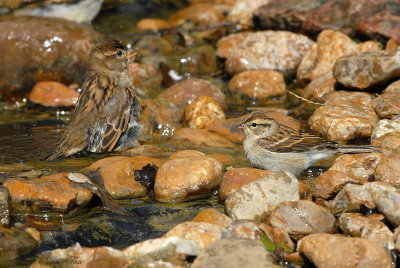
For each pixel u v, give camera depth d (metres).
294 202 7.49
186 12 20.23
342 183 8.23
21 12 17.00
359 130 10.95
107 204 8.55
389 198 7.15
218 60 17.62
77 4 17.66
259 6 18.73
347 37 14.83
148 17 20.77
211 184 8.95
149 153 11.17
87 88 11.75
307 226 7.34
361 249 6.34
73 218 8.22
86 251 6.55
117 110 11.57
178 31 19.06
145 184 9.27
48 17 16.19
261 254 6.47
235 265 6.30
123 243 7.55
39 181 8.42
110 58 11.88
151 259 6.70
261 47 16.06
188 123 12.75
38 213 8.15
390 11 15.61
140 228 7.97
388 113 11.12
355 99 12.33
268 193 7.88
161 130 12.63
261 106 14.23
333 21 16.19
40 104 14.38
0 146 11.56
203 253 6.58
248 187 7.94
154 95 15.39
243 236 7.24
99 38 16.05
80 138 11.16
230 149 11.24
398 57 12.15
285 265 6.86
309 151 9.60
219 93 14.18
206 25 19.73
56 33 15.28
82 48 15.45
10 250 7.15
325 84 13.62
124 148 11.72
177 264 6.73
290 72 15.90
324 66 14.66
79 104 11.66
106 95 11.55
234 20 19.23
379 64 12.30
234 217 7.80
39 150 11.32
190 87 14.23
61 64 15.30
